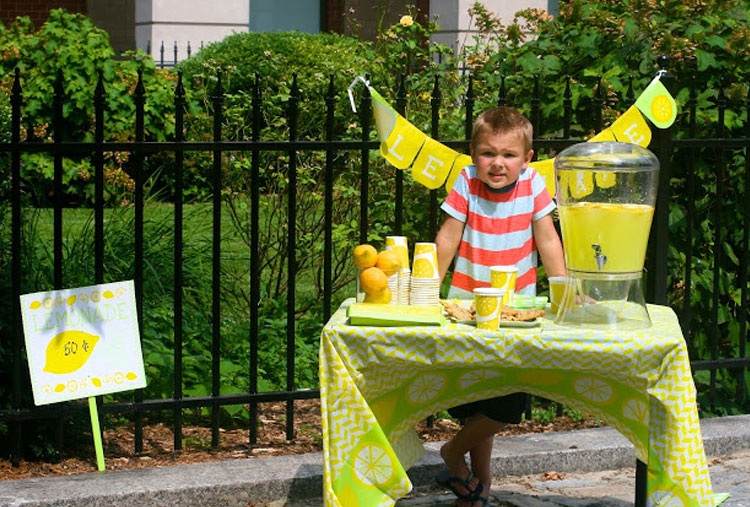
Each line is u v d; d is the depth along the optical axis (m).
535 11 6.11
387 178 5.73
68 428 4.61
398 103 4.48
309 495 4.09
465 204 3.69
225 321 5.52
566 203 3.35
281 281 6.41
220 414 4.99
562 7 5.81
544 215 3.70
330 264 4.62
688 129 5.28
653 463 3.11
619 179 3.32
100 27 15.28
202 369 5.11
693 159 4.89
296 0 14.84
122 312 4.25
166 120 9.82
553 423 5.00
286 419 4.80
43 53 9.80
